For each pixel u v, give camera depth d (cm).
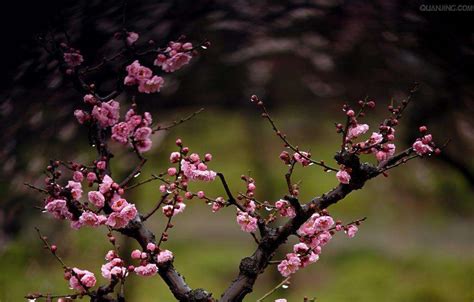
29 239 810
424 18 464
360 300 1102
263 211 1111
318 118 1259
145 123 331
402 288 1144
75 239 851
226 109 1134
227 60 771
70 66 341
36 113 459
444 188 1058
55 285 785
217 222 1492
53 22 377
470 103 571
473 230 1371
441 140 629
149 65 493
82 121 322
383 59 602
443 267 1216
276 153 1584
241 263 306
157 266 304
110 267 290
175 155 297
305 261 302
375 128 934
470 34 448
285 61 873
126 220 290
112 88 455
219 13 499
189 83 844
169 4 445
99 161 319
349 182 303
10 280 775
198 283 1183
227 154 1638
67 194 292
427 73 566
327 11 516
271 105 1148
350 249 1339
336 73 768
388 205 1481
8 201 548
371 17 509
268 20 543
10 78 399
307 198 1495
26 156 506
